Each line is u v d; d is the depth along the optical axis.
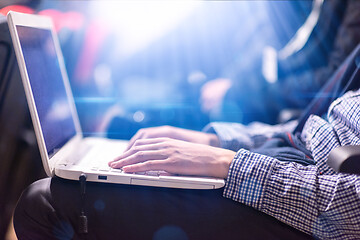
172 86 1.44
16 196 0.88
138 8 1.47
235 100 1.48
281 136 0.92
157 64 1.48
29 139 0.92
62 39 1.35
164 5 1.49
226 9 1.55
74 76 1.38
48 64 0.89
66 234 0.68
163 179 0.67
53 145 0.80
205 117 1.36
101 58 1.44
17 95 0.85
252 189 0.68
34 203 0.67
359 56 0.93
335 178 0.68
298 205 0.67
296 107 1.48
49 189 0.68
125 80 1.45
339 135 0.77
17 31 0.72
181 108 1.36
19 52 0.70
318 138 0.79
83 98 1.36
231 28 1.56
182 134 0.93
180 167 0.70
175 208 0.68
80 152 0.88
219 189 0.70
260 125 1.13
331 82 0.99
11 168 0.85
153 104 1.32
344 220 0.66
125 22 1.46
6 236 0.85
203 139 0.93
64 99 0.97
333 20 1.45
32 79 0.74
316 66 1.50
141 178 0.67
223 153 0.73
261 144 0.94
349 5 1.41
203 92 1.44
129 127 1.22
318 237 0.68
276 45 1.61
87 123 1.29
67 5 1.35
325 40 1.48
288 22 1.62
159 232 0.68
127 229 0.68
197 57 1.53
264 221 0.69
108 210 0.67
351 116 0.75
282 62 1.53
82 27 1.39
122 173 0.68
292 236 0.69
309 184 0.67
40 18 0.90
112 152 0.89
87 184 0.68
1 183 0.82
